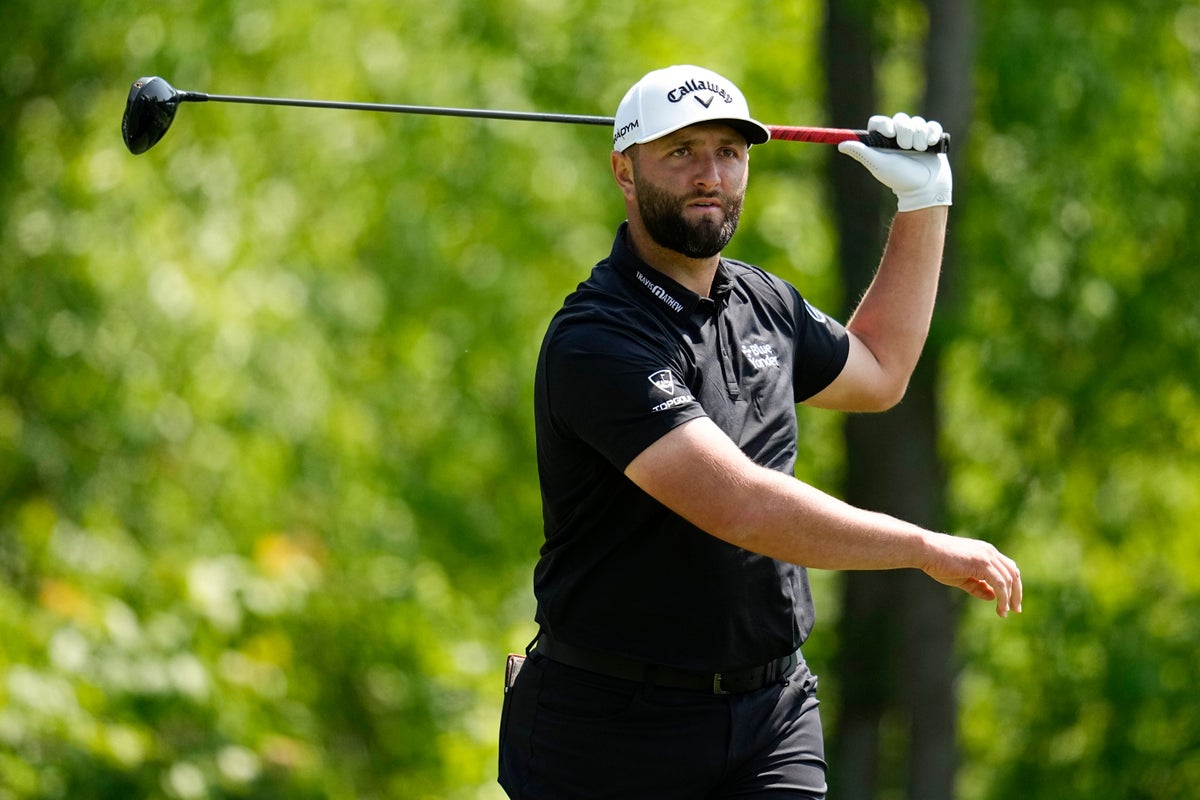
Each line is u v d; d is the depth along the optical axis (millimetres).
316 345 41531
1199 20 39500
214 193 38500
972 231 36906
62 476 35219
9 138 35094
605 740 12164
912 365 14148
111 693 25781
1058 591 42250
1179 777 41188
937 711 33562
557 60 43312
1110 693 40719
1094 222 39469
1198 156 39500
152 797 25188
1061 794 42250
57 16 33688
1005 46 34344
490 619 47531
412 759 35281
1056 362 40219
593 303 11883
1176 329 40094
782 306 12969
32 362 35250
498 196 45625
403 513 47562
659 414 11234
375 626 36438
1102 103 36969
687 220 11711
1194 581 43844
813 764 12508
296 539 36469
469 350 48000
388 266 46969
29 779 24234
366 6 43375
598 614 12055
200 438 37250
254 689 27891
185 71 37031
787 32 39938
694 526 11734
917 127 14070
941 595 33688
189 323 35812
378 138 44500
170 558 33000
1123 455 42438
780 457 12195
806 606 12461
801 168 38500
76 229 35344
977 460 42531
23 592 31047
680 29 43062
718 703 12109
